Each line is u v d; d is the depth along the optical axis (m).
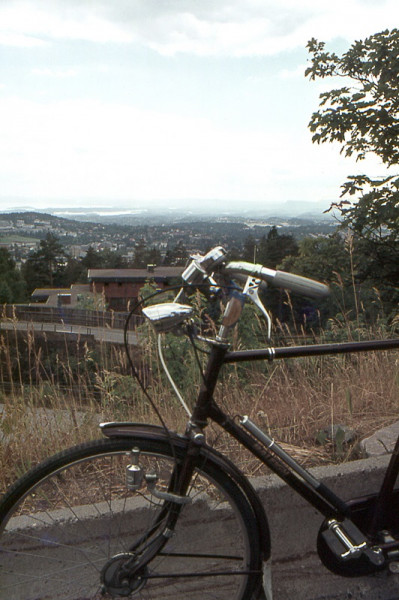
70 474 2.16
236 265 1.86
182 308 1.87
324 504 2.20
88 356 4.14
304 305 5.05
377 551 2.22
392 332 5.62
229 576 2.16
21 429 3.25
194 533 2.19
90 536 2.15
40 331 4.03
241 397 4.11
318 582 2.62
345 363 4.62
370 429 3.42
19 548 2.12
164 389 4.26
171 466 2.07
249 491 2.10
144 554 2.08
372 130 13.65
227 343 1.97
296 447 3.21
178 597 2.16
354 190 12.63
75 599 2.17
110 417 3.78
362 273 11.88
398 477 2.30
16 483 1.95
